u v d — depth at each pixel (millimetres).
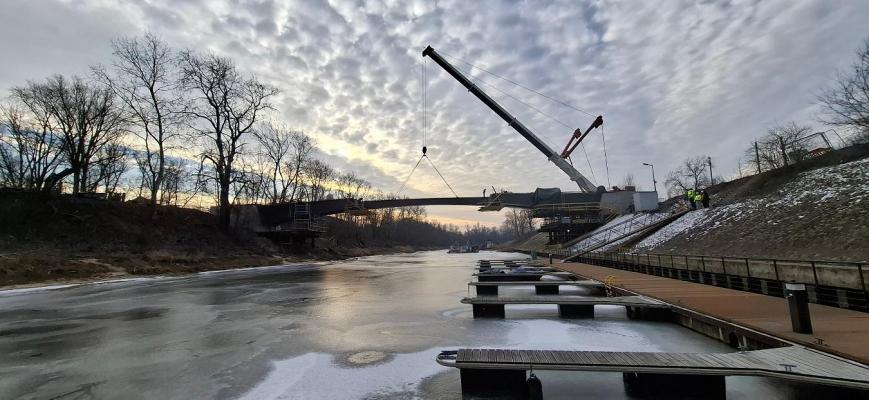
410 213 144625
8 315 13250
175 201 48562
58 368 7555
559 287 19094
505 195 57281
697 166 69875
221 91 43938
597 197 55312
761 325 8023
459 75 54281
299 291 19547
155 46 39781
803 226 19844
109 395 6195
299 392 6277
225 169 45062
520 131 57250
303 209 53469
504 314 12359
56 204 32594
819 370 5492
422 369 7367
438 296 17375
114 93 38125
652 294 12961
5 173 35062
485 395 6066
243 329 10867
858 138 27906
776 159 41281
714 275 16875
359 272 32562
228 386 6559
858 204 17969
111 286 22125
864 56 26031
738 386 6277
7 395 6199
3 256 23172
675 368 5691
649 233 38688
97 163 38938
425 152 46625
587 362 5941
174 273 29609
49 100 35094
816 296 11922
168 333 10430
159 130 40625
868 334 7148
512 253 86562
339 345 9109
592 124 60156
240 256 41062
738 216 27297
